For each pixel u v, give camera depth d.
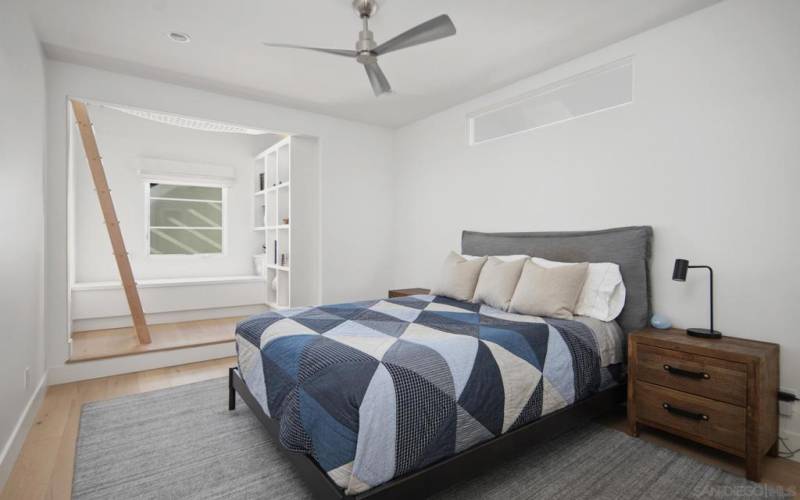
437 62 3.10
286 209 4.95
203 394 2.90
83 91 3.15
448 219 4.21
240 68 3.21
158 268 5.15
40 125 2.72
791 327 2.09
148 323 4.73
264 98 3.89
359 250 4.69
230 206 5.61
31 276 2.46
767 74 2.17
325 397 1.51
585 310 2.59
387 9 2.37
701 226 2.41
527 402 1.90
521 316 2.54
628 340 2.32
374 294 4.80
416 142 4.61
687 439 2.21
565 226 3.14
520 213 3.48
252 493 1.76
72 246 4.32
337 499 1.37
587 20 2.52
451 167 4.16
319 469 1.49
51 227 3.04
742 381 1.88
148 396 2.86
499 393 1.79
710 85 2.37
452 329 2.14
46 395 2.87
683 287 2.49
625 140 2.77
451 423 1.60
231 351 3.92
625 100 2.86
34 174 2.53
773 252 2.15
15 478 1.86
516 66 3.17
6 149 1.91
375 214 4.80
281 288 4.86
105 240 4.78
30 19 2.43
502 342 1.96
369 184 4.75
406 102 4.00
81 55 2.97
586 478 1.87
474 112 3.89
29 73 2.39
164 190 5.23
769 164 2.16
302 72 3.29
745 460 1.90
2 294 1.85
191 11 2.41
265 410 1.94
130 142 4.92
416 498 1.49
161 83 3.47
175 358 3.63
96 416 2.52
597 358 2.30
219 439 2.23
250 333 2.29
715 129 2.35
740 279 2.26
